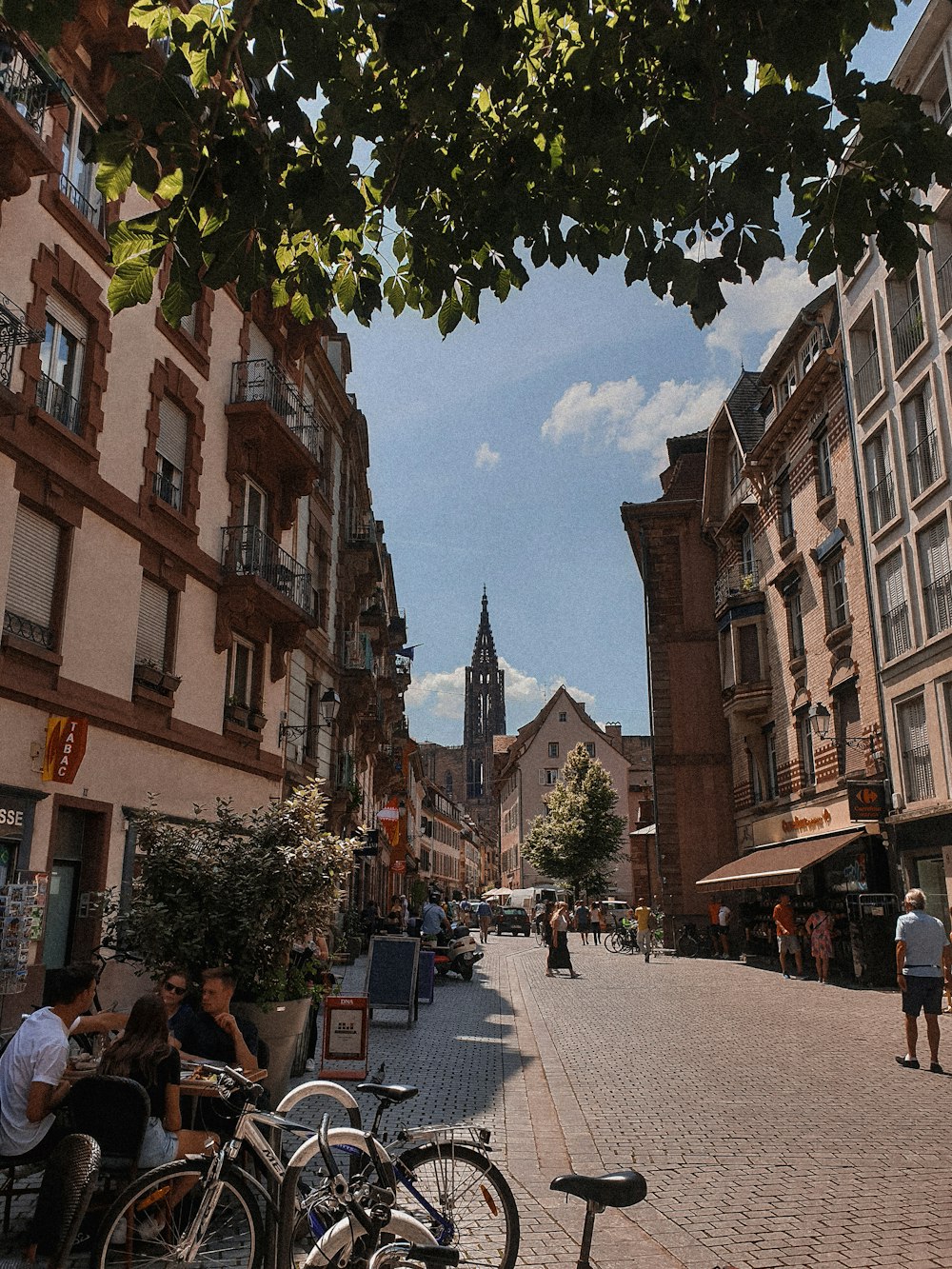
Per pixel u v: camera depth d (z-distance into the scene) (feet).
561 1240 17.01
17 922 36.06
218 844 27.48
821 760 84.48
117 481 47.34
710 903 109.40
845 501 79.92
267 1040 25.77
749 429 113.60
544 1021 47.91
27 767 39.47
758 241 15.26
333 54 13.85
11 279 39.17
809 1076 32.86
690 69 14.42
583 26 15.76
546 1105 28.53
